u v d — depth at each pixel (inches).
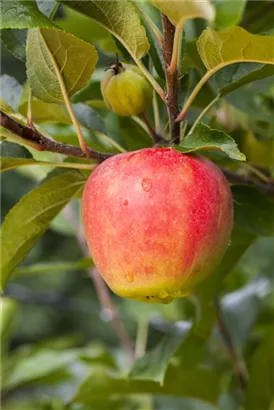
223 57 27.2
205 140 27.0
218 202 27.3
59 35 27.1
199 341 35.4
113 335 126.3
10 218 30.0
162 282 27.0
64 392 44.6
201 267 27.3
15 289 48.8
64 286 126.8
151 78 28.0
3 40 29.2
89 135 31.9
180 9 25.1
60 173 30.2
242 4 24.7
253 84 35.2
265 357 36.3
